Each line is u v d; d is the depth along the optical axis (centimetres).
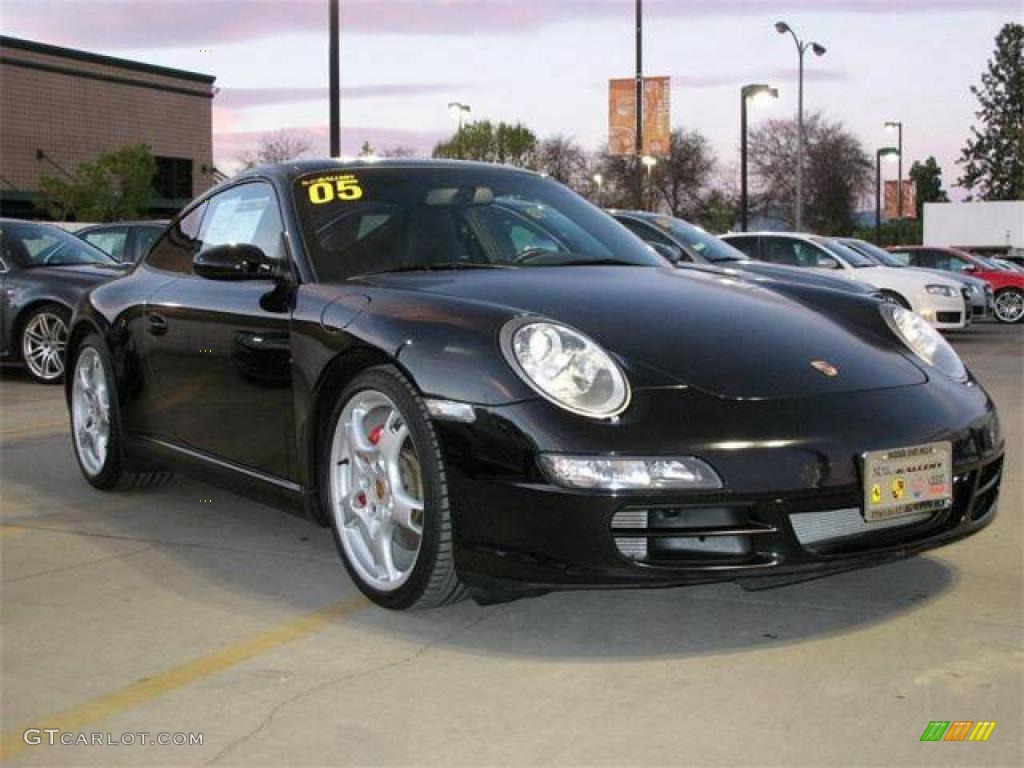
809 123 5966
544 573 287
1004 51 7756
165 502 487
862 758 239
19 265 918
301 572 381
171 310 434
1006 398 814
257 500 400
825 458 289
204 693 279
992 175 7812
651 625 323
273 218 407
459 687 280
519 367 298
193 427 429
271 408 379
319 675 289
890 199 5197
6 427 689
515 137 5341
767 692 274
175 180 4762
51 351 902
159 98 4644
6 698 278
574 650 304
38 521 454
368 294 349
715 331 328
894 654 298
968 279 1655
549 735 252
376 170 428
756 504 283
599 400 291
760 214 6084
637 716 262
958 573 369
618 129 2461
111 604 349
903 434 301
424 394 306
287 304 371
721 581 287
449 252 393
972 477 321
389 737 253
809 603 340
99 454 503
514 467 288
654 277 381
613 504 278
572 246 416
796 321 347
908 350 349
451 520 304
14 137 4069
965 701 267
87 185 3700
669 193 5684
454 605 343
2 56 4016
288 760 242
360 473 343
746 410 294
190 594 358
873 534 303
